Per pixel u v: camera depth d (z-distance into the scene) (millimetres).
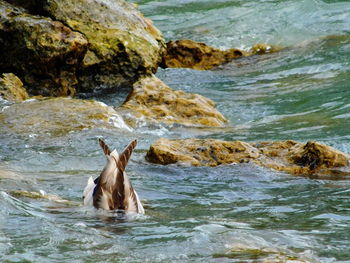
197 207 28688
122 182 25250
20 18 53531
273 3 87375
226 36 78250
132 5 65000
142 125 45938
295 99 54906
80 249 21766
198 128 46500
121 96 55750
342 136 42156
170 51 69812
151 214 26641
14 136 40062
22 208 25875
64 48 52938
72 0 58438
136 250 21844
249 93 58094
